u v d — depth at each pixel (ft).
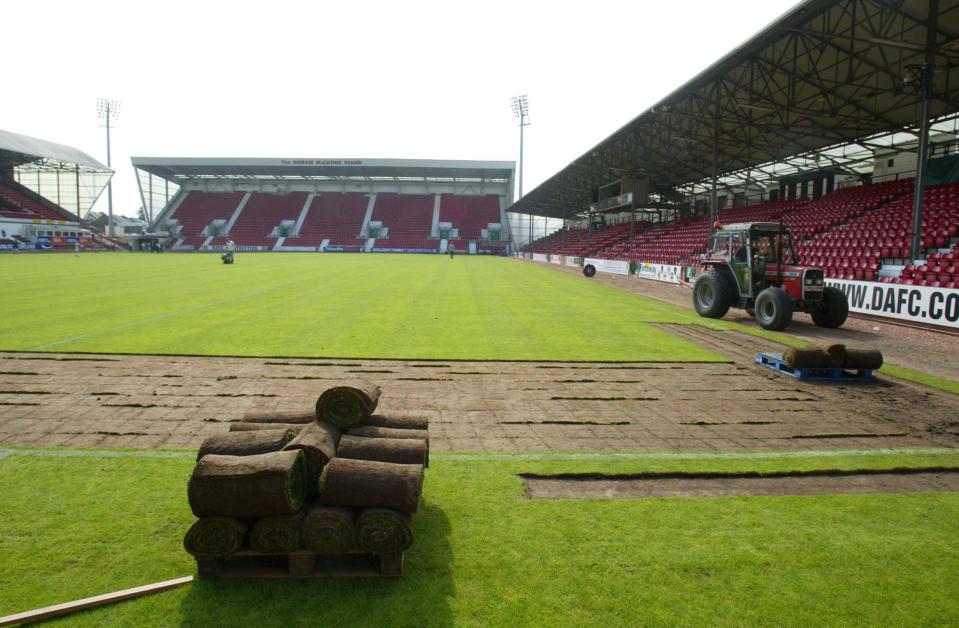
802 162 102.83
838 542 11.15
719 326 41.57
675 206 147.54
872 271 52.03
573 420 18.93
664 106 72.54
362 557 10.23
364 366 26.04
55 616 8.43
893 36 49.39
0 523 11.19
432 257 180.75
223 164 227.40
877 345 34.06
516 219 257.75
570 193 171.53
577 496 13.16
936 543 11.19
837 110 67.05
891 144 84.43
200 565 9.47
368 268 105.19
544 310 48.52
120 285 62.49
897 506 12.89
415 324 38.70
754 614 8.82
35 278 70.38
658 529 11.51
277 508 9.25
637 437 17.40
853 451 16.43
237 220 243.60
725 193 137.59
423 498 12.68
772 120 77.61
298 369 25.16
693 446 16.65
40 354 27.17
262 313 42.19
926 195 67.05
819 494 13.57
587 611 8.79
